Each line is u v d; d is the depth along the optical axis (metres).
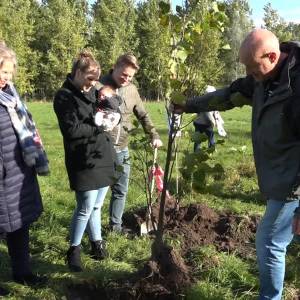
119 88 3.47
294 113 2.25
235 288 2.96
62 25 32.09
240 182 5.70
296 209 2.31
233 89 2.71
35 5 34.78
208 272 3.07
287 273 3.12
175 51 2.58
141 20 35.06
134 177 5.59
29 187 2.75
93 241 3.29
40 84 33.03
